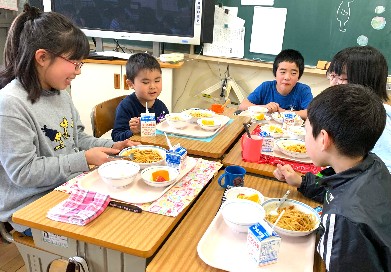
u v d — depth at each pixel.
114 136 1.88
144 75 2.04
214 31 3.28
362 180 0.85
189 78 3.54
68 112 1.52
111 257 0.92
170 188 1.17
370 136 0.86
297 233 0.94
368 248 0.75
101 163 1.26
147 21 3.30
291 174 1.23
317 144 0.93
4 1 3.22
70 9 3.42
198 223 1.01
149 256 0.86
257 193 1.13
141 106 2.12
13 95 1.22
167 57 3.13
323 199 1.16
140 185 1.17
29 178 1.19
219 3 3.19
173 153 1.28
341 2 2.89
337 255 0.77
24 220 0.95
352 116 0.85
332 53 3.04
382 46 2.89
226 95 3.36
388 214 0.80
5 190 1.31
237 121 1.99
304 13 3.01
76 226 0.93
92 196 1.06
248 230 0.88
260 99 2.63
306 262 0.86
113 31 3.41
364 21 2.88
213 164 1.40
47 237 0.98
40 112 1.33
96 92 3.31
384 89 1.46
